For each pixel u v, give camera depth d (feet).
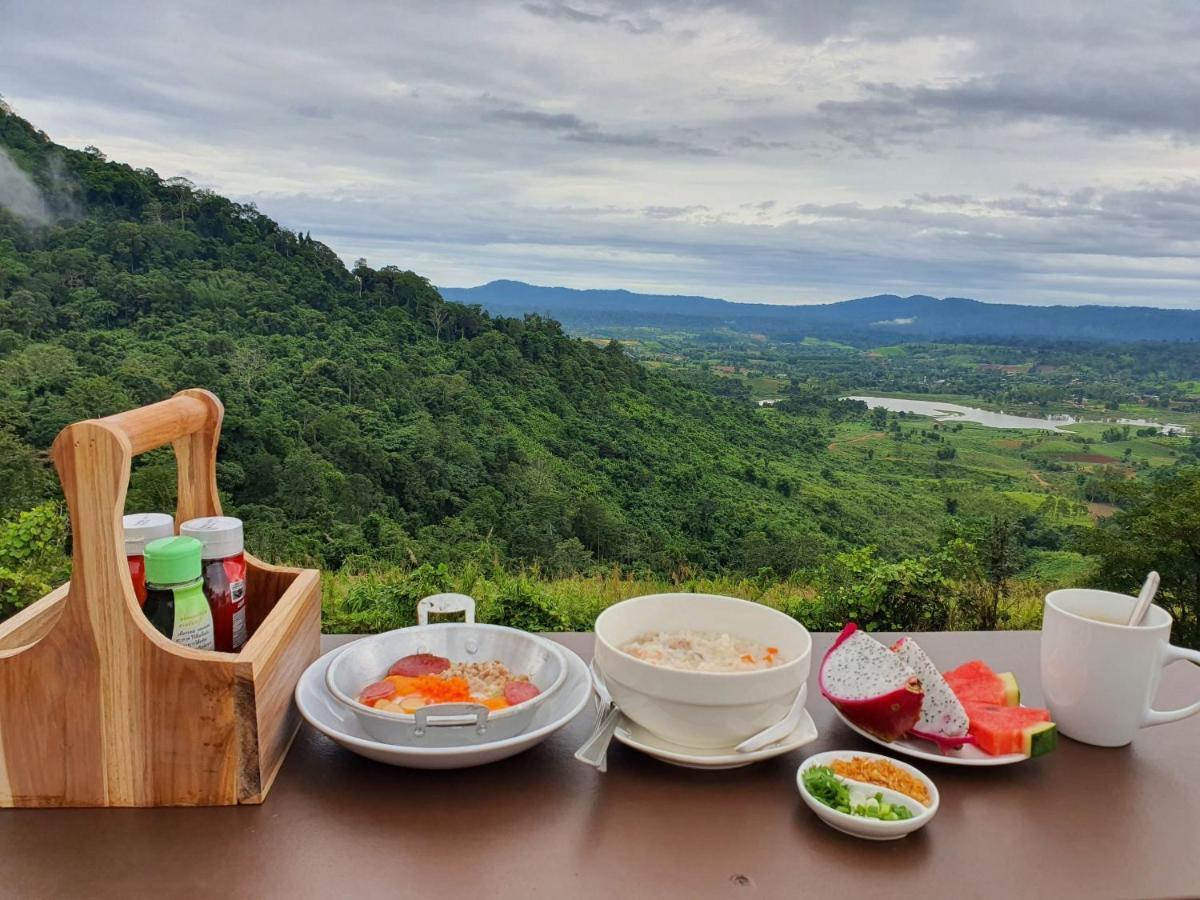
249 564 3.47
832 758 2.88
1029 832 2.63
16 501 60.29
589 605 20.34
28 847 2.35
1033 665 4.13
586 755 2.75
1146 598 3.28
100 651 2.46
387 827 2.50
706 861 2.38
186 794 2.57
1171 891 2.34
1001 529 20.02
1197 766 3.14
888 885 2.30
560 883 2.25
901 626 19.58
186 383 115.96
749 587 27.86
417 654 3.26
